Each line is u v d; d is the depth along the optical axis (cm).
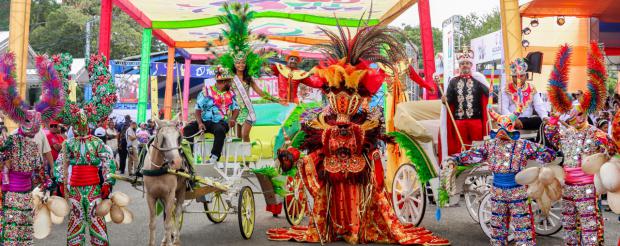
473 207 1212
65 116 833
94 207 840
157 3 2153
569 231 805
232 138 1062
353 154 988
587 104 777
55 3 6362
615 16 2031
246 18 1111
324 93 1005
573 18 2144
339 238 1020
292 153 974
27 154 830
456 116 1073
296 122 1121
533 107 1055
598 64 779
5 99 817
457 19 2548
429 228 1115
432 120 1160
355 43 976
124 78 3853
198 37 3030
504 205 803
